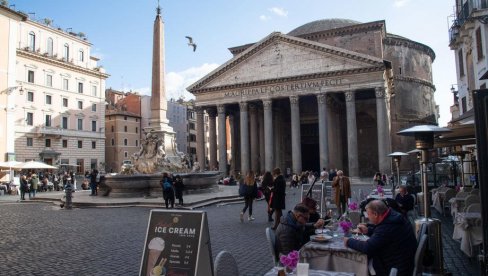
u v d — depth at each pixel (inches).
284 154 2112.5
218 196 836.6
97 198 859.4
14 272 293.4
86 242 411.8
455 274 294.4
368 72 1561.3
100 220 578.2
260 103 1935.3
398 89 2209.6
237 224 540.7
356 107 2001.7
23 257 343.9
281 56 1748.3
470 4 785.6
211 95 1889.8
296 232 239.9
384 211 215.0
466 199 438.0
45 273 291.0
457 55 971.9
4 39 1461.6
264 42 1769.2
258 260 332.2
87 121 2258.9
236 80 1831.9
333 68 1635.1
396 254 209.2
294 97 1697.8
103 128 2359.7
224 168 1818.4
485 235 205.8
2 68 1449.3
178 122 3110.2
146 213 647.8
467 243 337.7
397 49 2231.8
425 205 297.0
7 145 1448.1
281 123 2119.8
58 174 1883.6
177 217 183.3
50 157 2016.5
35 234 463.5
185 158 933.2
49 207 798.5
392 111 2187.5
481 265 242.1
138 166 883.4
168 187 665.0
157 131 871.1
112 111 2615.7
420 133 302.5
